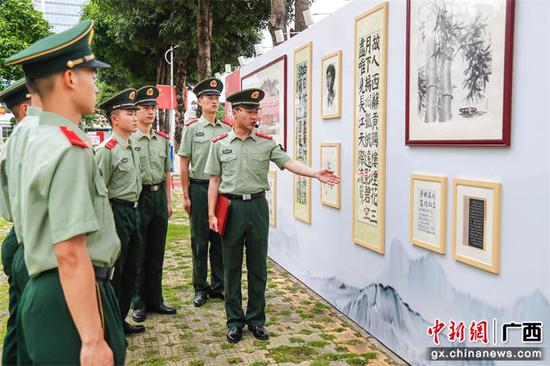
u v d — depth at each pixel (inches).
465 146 96.9
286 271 205.6
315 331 141.7
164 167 155.2
